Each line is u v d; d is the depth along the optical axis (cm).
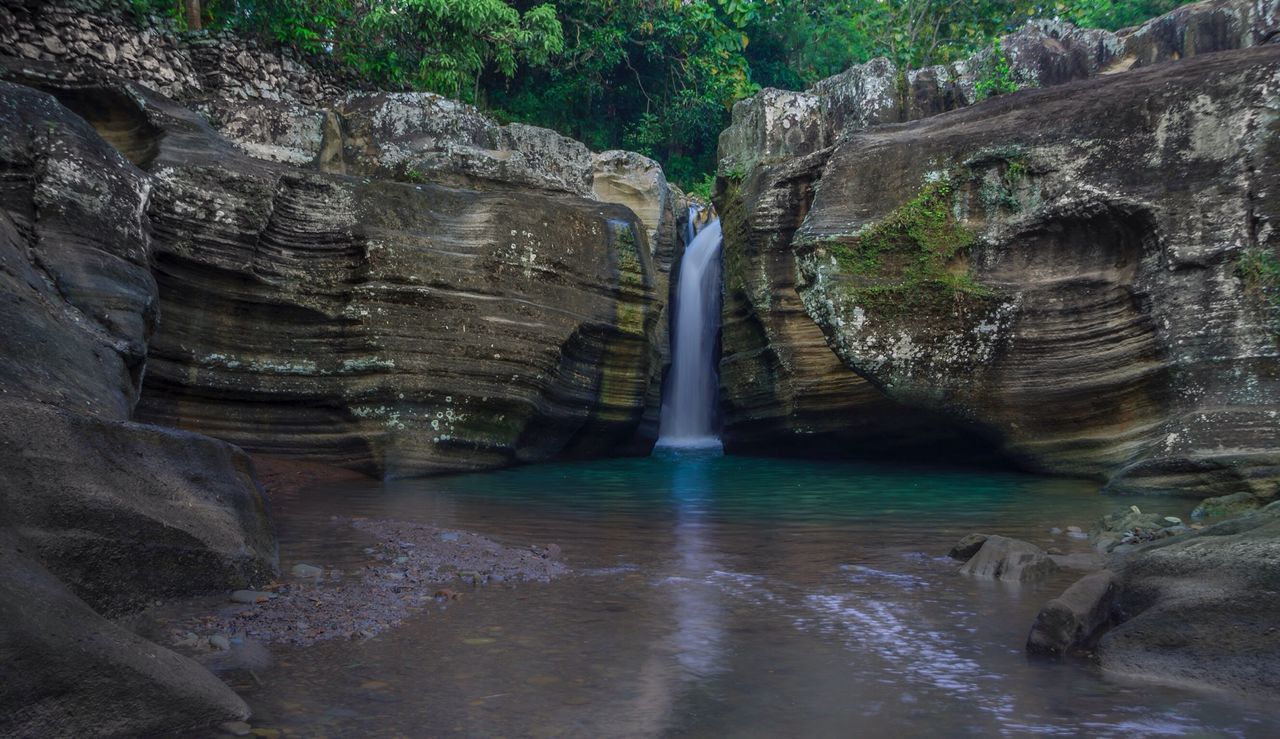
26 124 808
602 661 368
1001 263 1121
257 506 577
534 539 655
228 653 369
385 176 1336
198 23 1483
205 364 1020
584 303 1263
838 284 1159
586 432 1371
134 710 291
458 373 1119
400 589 486
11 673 280
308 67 1598
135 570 430
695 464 1334
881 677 351
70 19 1211
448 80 1831
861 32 2927
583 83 2516
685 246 1845
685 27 2548
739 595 483
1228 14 1251
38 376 586
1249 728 299
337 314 1077
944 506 856
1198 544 453
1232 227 952
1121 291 1029
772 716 310
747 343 1526
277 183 1056
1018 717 310
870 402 1355
